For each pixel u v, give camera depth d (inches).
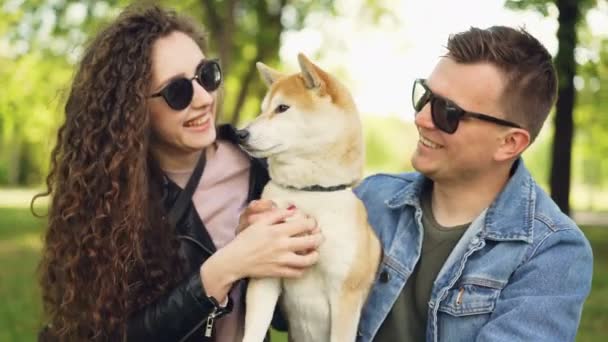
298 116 98.7
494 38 84.5
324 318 97.4
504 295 80.8
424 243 90.0
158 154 98.7
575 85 368.5
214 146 103.2
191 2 478.9
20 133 974.4
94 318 89.5
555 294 78.5
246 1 536.1
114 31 95.0
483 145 84.0
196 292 86.7
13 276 335.0
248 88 601.0
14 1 470.6
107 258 89.6
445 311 83.5
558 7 309.1
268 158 102.2
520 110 83.4
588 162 1551.4
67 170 94.1
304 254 91.9
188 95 92.1
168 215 95.3
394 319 89.6
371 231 99.4
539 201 84.6
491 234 83.0
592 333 240.8
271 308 94.9
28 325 234.1
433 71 87.4
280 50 567.5
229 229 98.9
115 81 92.0
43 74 583.2
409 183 101.1
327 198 96.3
